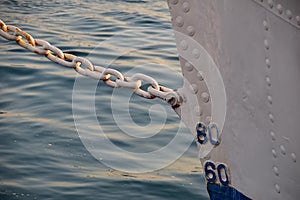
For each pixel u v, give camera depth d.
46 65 19.47
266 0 6.76
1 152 14.29
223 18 7.34
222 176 8.23
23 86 18.00
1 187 12.98
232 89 7.62
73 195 12.77
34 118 15.95
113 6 26.20
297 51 6.69
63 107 16.52
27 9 26.00
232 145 7.93
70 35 22.48
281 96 7.07
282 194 7.59
